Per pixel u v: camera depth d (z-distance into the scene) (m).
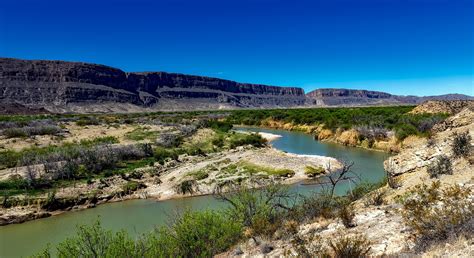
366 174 30.44
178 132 57.06
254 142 48.22
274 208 15.31
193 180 28.98
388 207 11.52
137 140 50.19
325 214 12.13
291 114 89.31
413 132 41.88
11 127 59.50
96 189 27.48
